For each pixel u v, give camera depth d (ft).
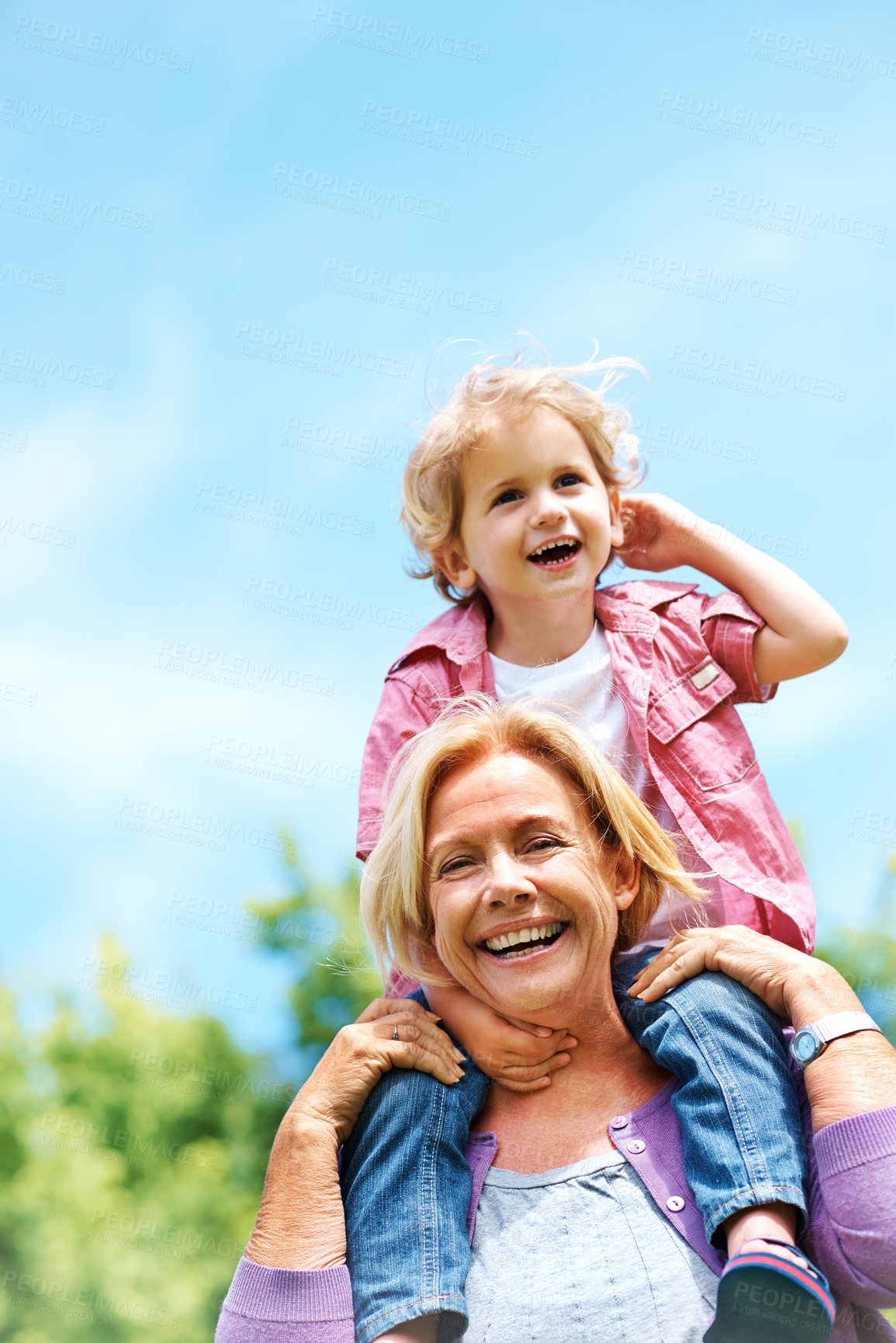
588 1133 7.56
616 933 7.98
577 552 10.78
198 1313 36.63
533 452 10.77
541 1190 7.32
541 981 7.52
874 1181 6.55
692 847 10.25
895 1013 36.17
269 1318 6.82
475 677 11.14
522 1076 7.77
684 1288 6.75
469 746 8.03
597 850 7.92
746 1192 6.75
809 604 10.78
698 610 11.07
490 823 7.68
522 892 7.44
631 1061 7.86
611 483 11.37
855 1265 6.58
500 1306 6.86
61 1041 40.63
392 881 8.21
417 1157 7.36
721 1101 7.13
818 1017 7.22
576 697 10.92
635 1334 6.64
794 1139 7.01
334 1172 7.36
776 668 10.85
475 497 10.96
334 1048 7.91
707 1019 7.50
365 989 39.24
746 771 10.60
